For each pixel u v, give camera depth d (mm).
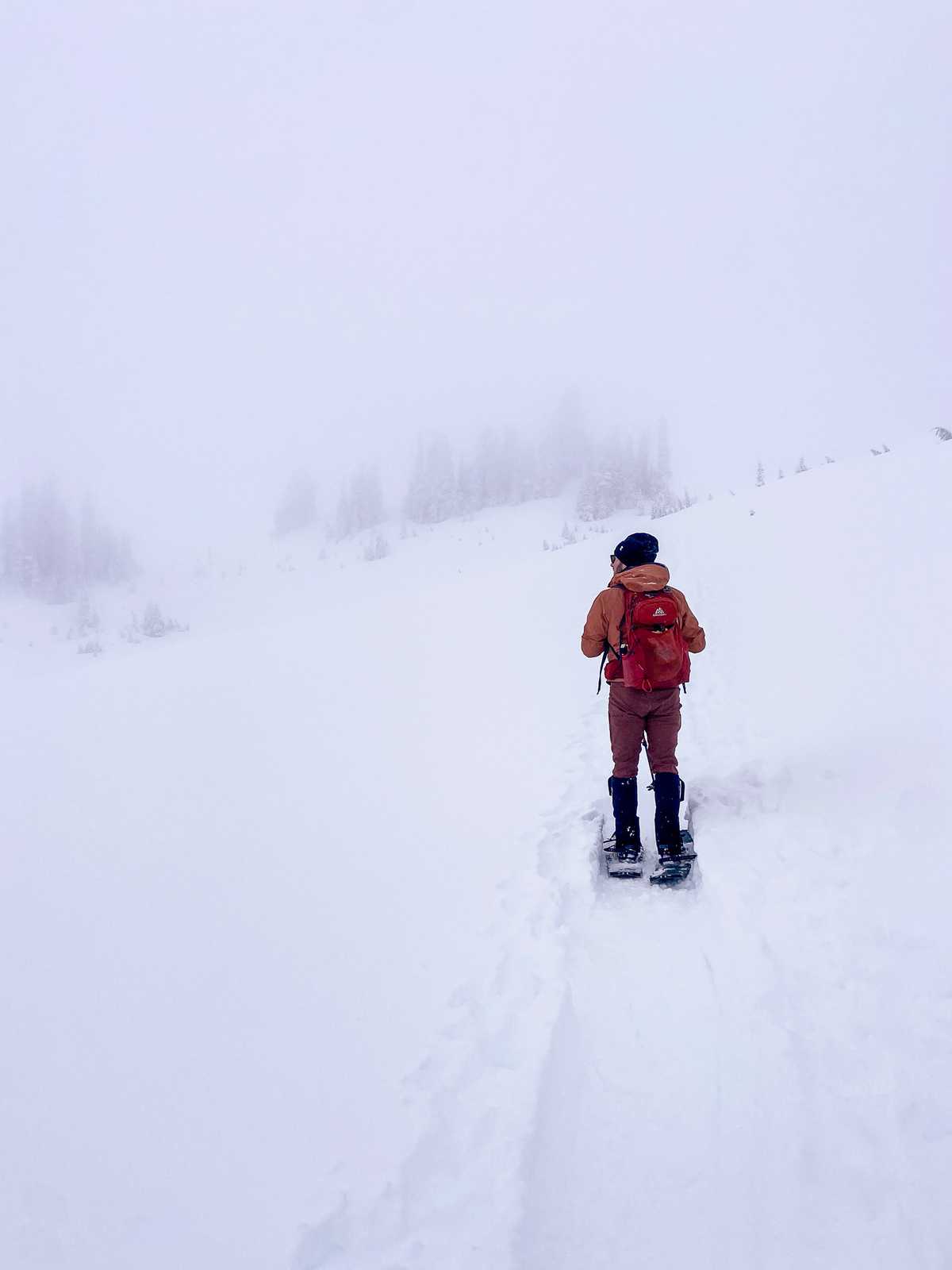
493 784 5281
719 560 12320
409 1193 2033
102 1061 2652
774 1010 2596
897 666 5523
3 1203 2064
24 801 5754
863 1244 1782
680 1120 2232
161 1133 2299
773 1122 2162
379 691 8625
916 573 7574
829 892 3188
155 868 4324
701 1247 1847
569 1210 1990
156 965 3275
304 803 5230
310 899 3785
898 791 3848
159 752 6875
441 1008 2838
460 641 11023
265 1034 2750
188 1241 1921
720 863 3617
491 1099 2342
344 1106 2371
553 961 3061
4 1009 3010
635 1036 2623
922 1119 2072
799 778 4324
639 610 3854
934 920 2861
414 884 3871
